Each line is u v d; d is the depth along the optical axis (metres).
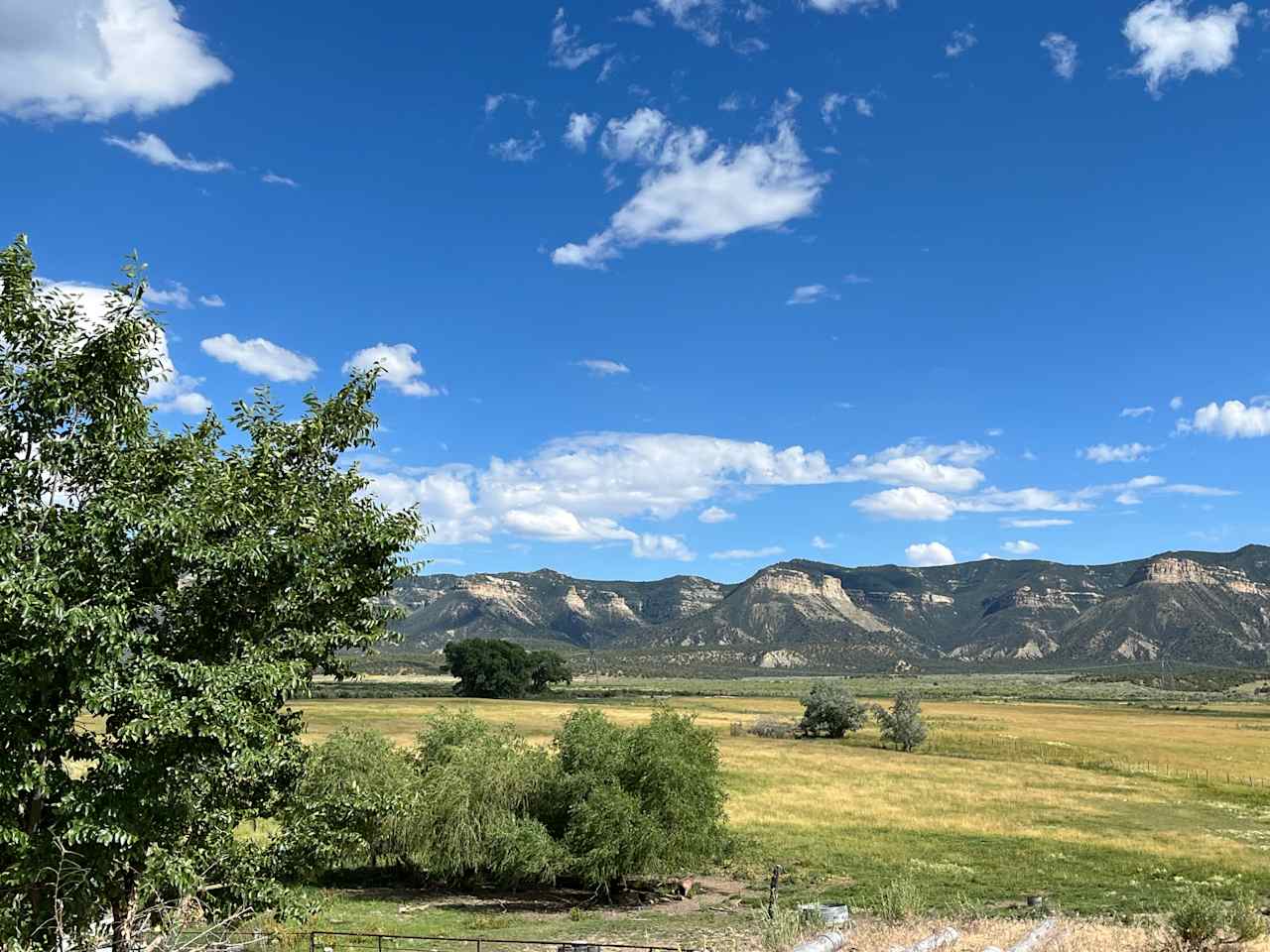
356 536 13.33
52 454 12.01
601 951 24.44
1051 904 32.81
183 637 12.45
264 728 12.01
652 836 35.53
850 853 44.81
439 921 32.47
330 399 14.19
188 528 11.38
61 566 11.02
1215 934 20.80
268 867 13.26
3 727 11.01
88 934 12.26
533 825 36.81
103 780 11.57
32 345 12.27
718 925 31.59
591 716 40.59
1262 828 53.16
